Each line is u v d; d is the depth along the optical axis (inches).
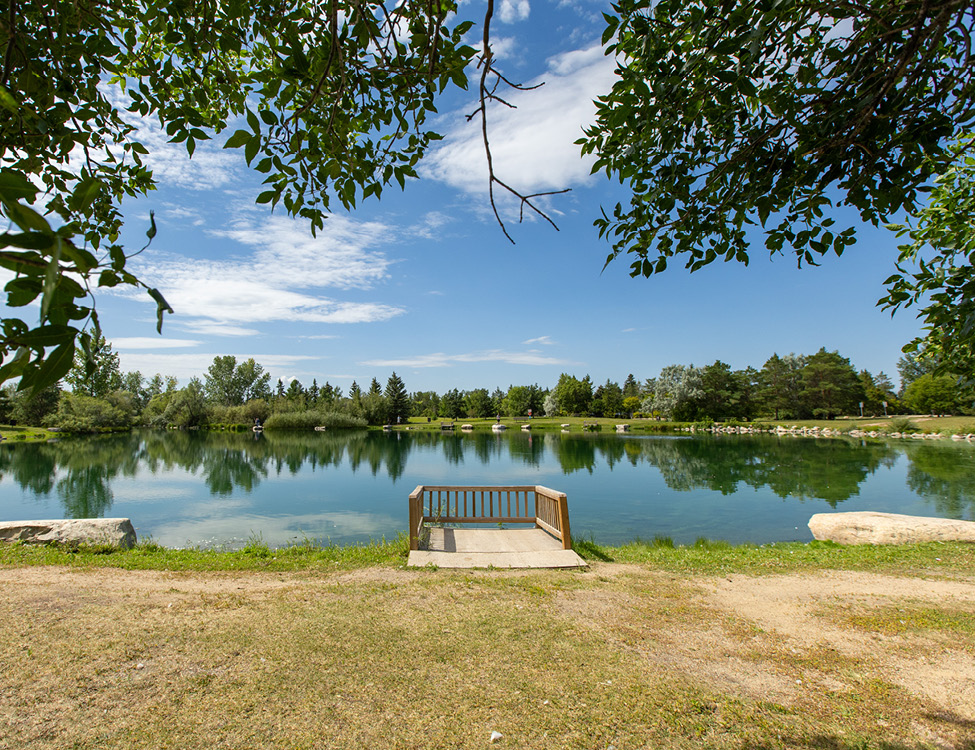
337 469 1013.8
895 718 141.1
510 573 273.3
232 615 207.8
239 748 127.0
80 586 242.7
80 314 37.2
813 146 105.6
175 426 2851.9
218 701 146.2
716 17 92.0
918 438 1627.7
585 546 336.2
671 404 2647.6
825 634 196.9
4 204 33.4
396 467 1048.2
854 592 246.8
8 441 1756.9
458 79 90.8
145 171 125.5
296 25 91.1
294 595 234.2
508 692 153.0
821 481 778.8
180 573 275.0
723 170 109.7
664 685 157.8
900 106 102.0
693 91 100.4
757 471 908.6
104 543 328.5
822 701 149.9
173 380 3484.3
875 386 3582.7
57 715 138.1
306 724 136.8
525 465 1066.1
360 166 102.6
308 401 3440.0
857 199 113.7
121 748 125.9
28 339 35.0
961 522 351.3
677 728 136.6
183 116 109.0
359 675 161.5
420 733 134.0
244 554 320.2
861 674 165.6
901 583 261.4
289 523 515.2
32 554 302.0
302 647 179.5
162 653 173.5
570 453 1334.9
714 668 169.5
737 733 134.7
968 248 145.7
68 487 773.9
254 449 1518.2
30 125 86.3
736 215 117.0
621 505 606.5
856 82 101.1
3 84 69.4
